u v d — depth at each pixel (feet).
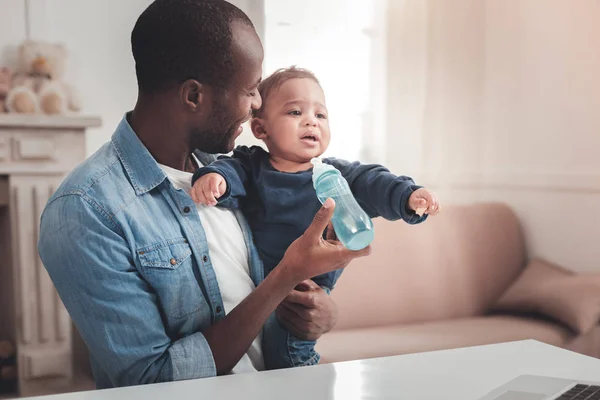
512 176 10.19
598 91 8.80
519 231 9.95
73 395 2.57
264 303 3.17
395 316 8.79
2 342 8.46
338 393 2.53
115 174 3.26
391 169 10.26
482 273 9.45
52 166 8.27
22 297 8.20
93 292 3.05
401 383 2.64
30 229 8.22
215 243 3.52
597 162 8.85
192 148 3.54
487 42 10.65
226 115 3.39
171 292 3.23
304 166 3.93
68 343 8.41
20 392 8.18
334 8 9.88
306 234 3.09
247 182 3.88
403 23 10.21
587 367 2.84
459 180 10.57
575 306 8.08
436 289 9.11
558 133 9.45
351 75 10.02
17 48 8.65
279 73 4.05
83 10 8.91
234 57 3.28
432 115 10.39
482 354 3.06
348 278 8.61
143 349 3.09
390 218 3.72
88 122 8.35
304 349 3.77
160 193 3.37
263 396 2.51
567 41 9.27
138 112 3.45
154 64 3.27
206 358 3.13
